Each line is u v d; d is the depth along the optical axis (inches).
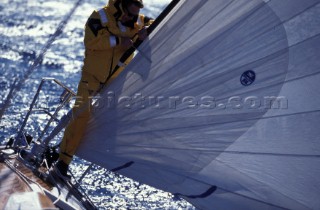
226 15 761.0
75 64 2367.1
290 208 739.4
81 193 873.5
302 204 734.5
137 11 855.1
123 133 816.3
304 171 732.0
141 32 814.5
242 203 748.6
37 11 3555.6
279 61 740.0
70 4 3914.9
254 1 746.2
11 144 918.4
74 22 3326.8
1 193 706.2
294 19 729.6
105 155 831.7
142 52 807.7
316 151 725.3
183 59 782.5
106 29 855.7
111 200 1259.8
